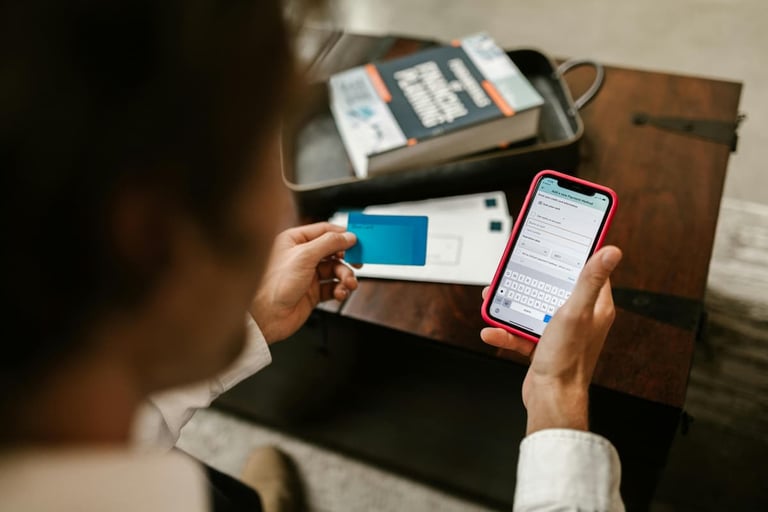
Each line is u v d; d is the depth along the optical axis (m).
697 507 1.14
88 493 0.23
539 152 0.89
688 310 0.79
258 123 0.19
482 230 0.87
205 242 0.20
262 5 0.17
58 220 0.16
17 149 0.15
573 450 0.54
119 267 0.18
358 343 0.91
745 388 1.27
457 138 0.90
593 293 0.58
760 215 1.54
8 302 0.17
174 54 0.16
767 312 1.37
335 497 1.23
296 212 0.92
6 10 0.14
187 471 0.28
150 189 0.17
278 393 1.15
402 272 0.84
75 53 0.15
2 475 0.21
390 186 0.89
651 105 1.02
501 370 0.83
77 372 0.20
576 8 2.15
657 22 2.07
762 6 2.06
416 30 2.14
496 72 0.97
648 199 0.91
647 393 0.73
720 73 1.90
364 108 0.94
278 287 0.75
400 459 1.20
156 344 0.21
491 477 1.11
